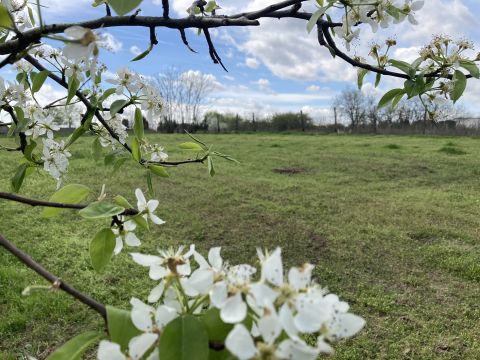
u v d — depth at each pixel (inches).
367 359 131.5
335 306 24.0
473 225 250.8
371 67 50.8
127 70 55.8
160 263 30.6
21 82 68.1
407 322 150.7
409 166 434.3
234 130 1056.8
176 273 29.7
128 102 56.4
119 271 183.6
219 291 24.6
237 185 344.8
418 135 809.5
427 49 50.8
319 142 676.1
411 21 44.7
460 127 798.5
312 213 272.1
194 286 26.5
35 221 243.0
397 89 52.5
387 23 44.9
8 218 246.1
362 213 271.9
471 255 204.7
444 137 754.2
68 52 28.4
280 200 303.0
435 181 368.8
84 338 28.7
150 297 30.3
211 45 53.9
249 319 24.7
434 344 138.6
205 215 264.8
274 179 373.4
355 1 43.8
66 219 248.1
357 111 938.1
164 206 281.9
